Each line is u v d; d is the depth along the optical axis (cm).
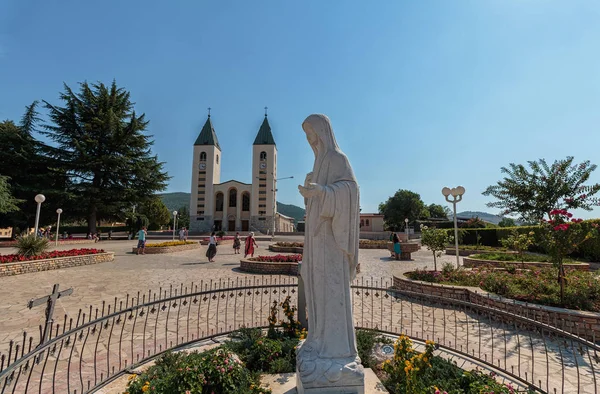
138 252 2052
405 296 870
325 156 296
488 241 2575
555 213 669
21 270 1203
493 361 456
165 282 1084
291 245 2294
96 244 2855
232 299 823
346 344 278
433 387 302
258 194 5916
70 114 3469
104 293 913
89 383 365
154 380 329
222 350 362
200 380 309
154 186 3838
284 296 861
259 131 6244
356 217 285
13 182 2969
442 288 805
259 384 337
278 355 412
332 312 278
